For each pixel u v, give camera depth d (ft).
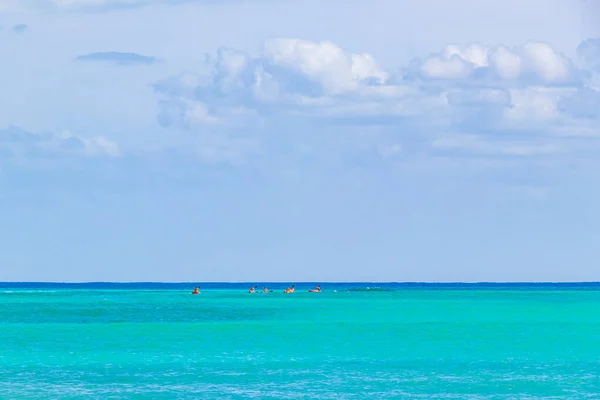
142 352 466.29
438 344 508.12
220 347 492.54
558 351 467.11
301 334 580.30
